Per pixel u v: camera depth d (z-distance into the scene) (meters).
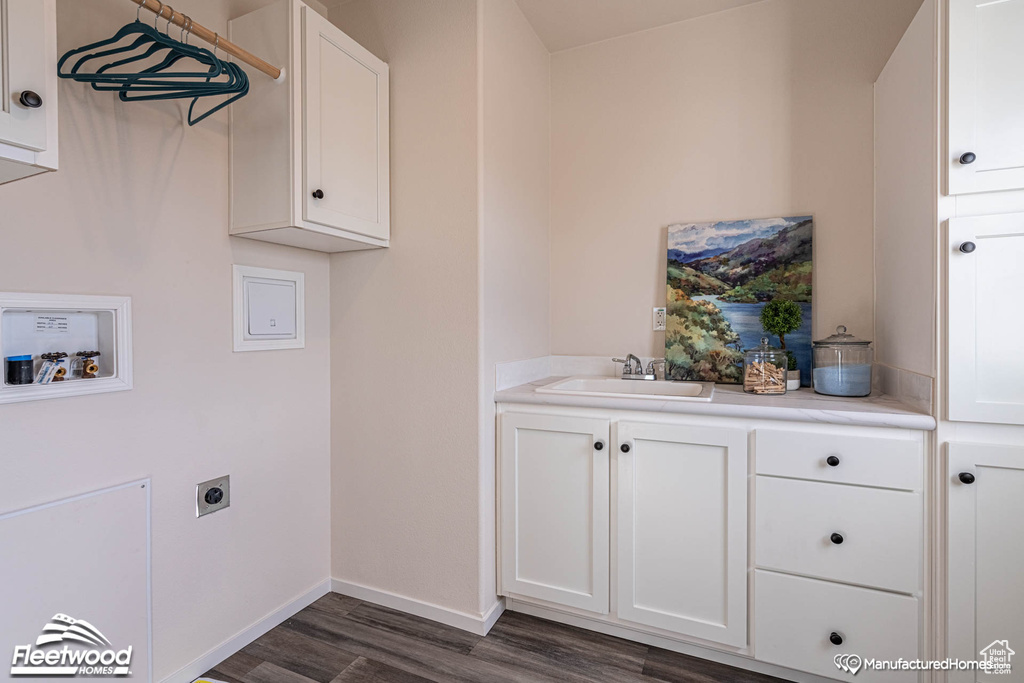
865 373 1.65
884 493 1.36
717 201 2.09
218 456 1.60
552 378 2.24
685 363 2.11
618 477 1.67
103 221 1.30
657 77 2.19
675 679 1.53
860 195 1.87
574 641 1.72
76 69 1.17
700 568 1.57
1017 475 1.24
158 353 1.43
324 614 1.88
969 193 1.27
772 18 2.00
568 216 2.35
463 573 1.79
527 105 2.13
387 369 1.92
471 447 1.77
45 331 1.22
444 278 1.80
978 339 1.25
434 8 1.81
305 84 1.51
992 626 1.26
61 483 1.22
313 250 1.96
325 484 2.03
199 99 1.53
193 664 1.52
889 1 1.83
